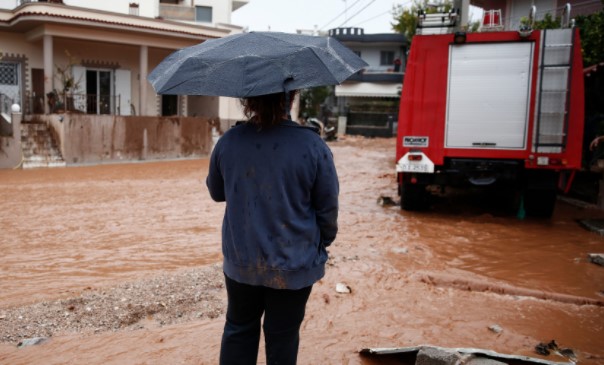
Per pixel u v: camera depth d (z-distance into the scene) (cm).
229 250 234
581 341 372
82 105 2259
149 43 2197
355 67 238
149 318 396
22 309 411
